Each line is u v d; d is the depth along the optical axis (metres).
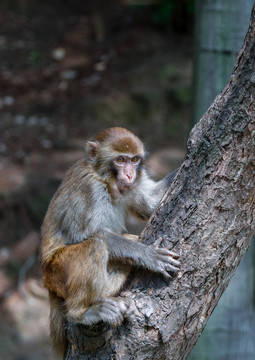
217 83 11.96
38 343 17.34
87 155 9.27
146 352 7.24
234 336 12.84
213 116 6.75
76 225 8.80
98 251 8.05
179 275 7.04
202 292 7.05
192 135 6.99
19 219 20.19
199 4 12.04
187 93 23.72
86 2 30.89
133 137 9.43
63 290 8.41
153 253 7.20
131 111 23.64
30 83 25.56
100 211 8.97
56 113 23.98
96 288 7.91
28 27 28.89
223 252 6.89
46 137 22.89
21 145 22.52
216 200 6.78
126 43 27.14
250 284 12.93
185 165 7.06
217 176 6.73
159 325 7.12
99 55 26.64
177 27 27.58
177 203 7.13
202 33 11.97
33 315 18.05
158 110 23.64
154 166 21.17
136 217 10.02
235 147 6.58
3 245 19.75
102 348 7.47
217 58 11.85
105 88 24.61
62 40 27.95
